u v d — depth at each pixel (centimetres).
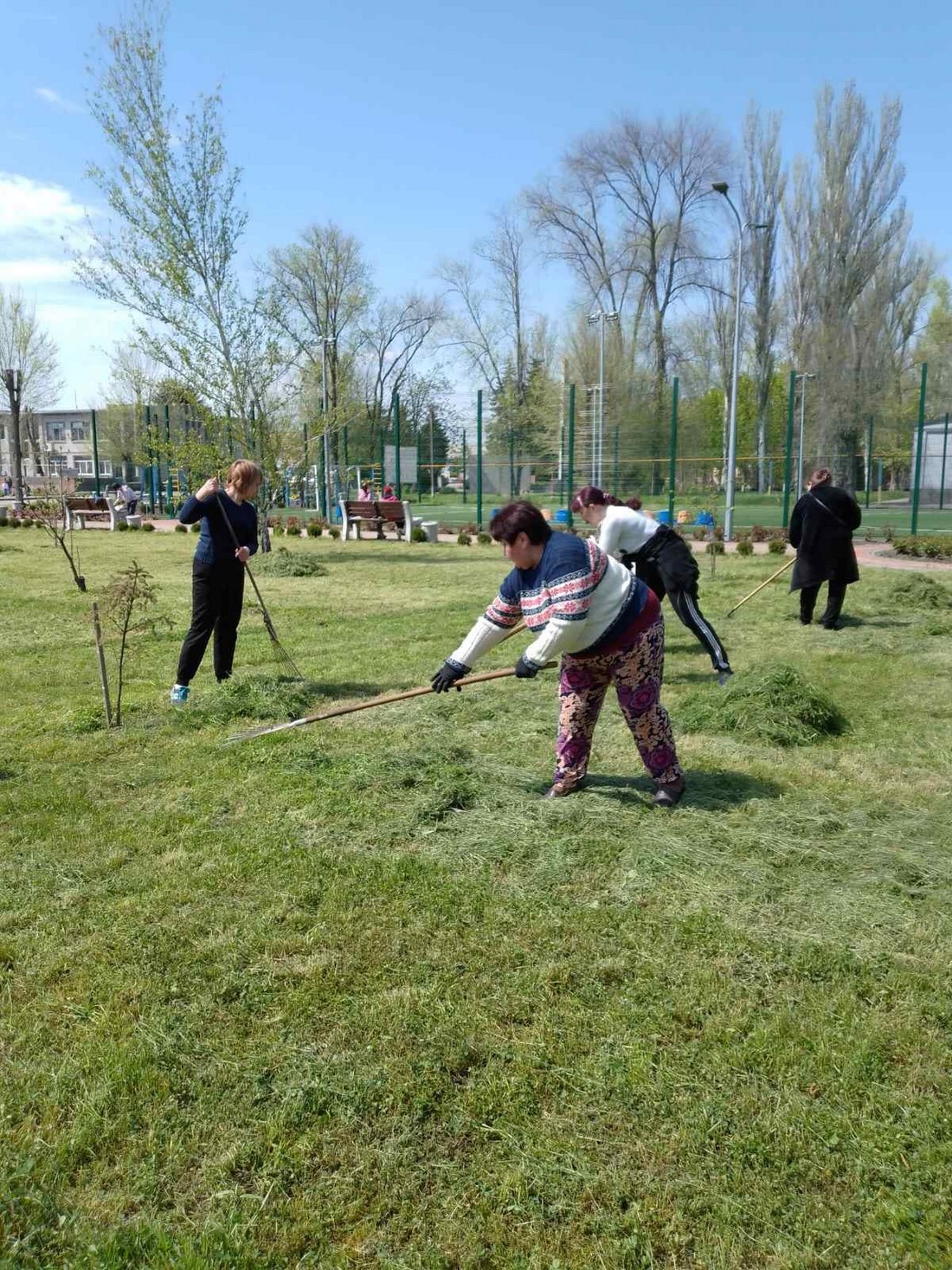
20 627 999
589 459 3616
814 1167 238
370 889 380
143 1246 214
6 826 445
